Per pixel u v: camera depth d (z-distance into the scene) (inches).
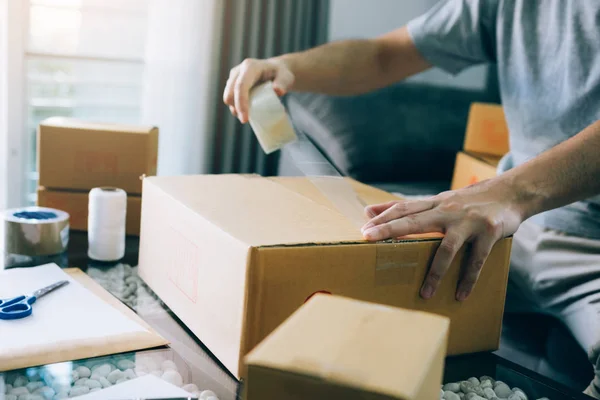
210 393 24.4
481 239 30.0
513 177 33.7
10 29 78.4
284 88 45.9
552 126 49.1
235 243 26.1
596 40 44.9
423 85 98.2
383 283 28.3
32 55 81.0
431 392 18.3
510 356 39.4
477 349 32.2
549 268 47.5
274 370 16.8
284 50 98.5
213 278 28.0
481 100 103.3
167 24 87.9
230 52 92.9
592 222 46.2
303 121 89.5
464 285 30.4
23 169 83.5
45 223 40.4
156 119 90.4
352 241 27.3
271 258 25.4
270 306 25.8
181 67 89.7
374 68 55.6
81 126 47.7
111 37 87.1
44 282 33.3
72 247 44.1
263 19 95.9
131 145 47.6
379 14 106.0
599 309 42.7
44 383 24.2
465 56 55.7
